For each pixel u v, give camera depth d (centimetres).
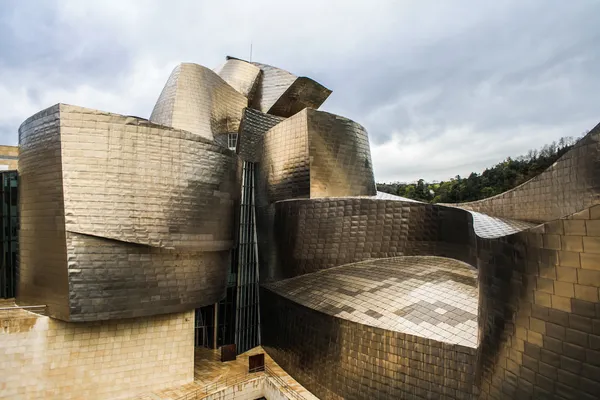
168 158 1705
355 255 2162
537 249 824
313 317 1844
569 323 744
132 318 1731
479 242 1116
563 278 758
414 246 2127
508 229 1784
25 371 1555
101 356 1666
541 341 809
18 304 1778
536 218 2300
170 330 1812
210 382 1906
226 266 2053
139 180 1631
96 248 1557
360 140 2658
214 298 1922
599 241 691
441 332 1333
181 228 1738
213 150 1891
